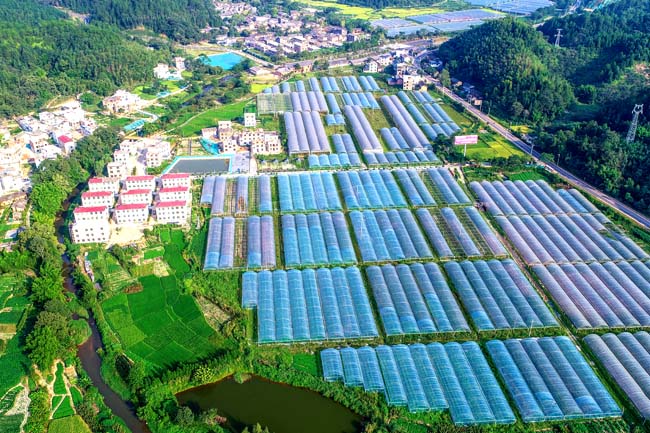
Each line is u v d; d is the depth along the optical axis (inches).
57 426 6835.6
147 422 6894.7
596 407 7190.0
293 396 7416.3
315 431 6904.5
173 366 7795.3
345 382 7470.5
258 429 6638.8
